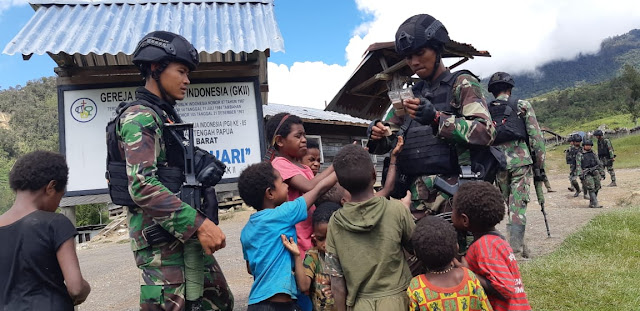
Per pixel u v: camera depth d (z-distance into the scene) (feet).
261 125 12.73
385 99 37.73
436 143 9.18
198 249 8.80
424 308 7.57
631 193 39.17
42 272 7.30
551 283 14.01
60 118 12.05
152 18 13.38
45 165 7.68
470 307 7.51
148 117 8.24
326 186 9.62
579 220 26.66
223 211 61.41
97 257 38.04
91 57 12.85
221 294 9.81
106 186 12.02
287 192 9.67
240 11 14.03
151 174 8.00
